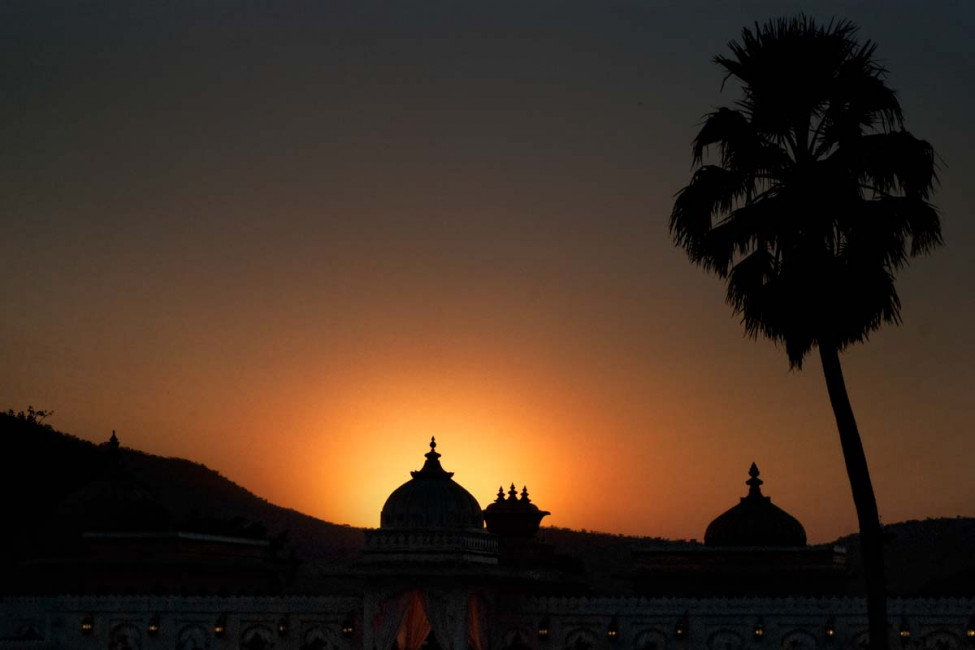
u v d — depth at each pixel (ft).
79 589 143.13
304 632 127.24
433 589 118.32
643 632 120.88
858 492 100.68
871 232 100.83
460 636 116.98
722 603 119.44
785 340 102.83
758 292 103.45
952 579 225.35
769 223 103.09
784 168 106.42
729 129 106.01
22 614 134.72
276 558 157.79
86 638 132.67
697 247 106.01
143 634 131.13
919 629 114.93
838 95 104.88
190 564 139.74
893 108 104.73
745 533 137.18
